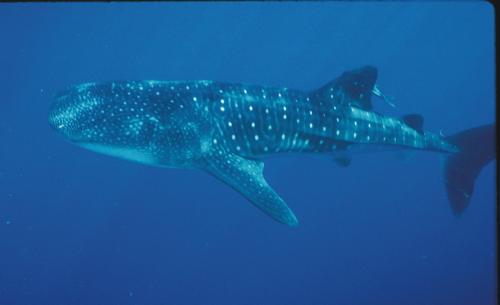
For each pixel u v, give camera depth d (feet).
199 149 21.47
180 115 21.47
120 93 21.38
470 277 89.66
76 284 80.07
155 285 80.48
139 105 21.12
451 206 29.04
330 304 80.94
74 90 21.67
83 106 20.68
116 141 20.53
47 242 83.61
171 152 21.27
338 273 88.17
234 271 84.74
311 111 24.56
